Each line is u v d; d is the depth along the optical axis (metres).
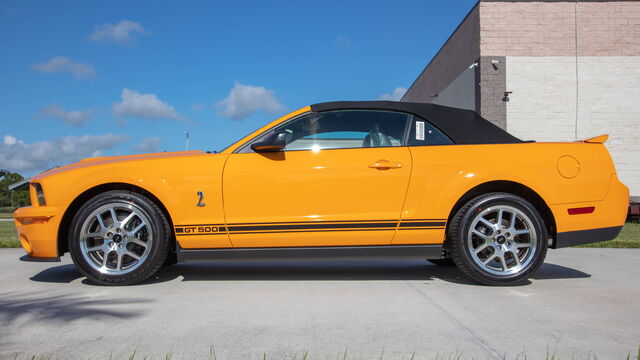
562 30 13.73
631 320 2.77
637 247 6.41
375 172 3.78
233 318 2.80
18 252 5.80
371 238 3.79
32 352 2.21
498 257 3.79
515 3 13.73
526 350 2.26
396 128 3.98
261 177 3.77
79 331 2.54
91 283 3.87
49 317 2.81
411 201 3.79
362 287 3.71
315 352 2.23
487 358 2.15
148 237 3.77
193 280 4.01
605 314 2.91
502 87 13.71
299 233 3.76
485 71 13.70
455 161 3.82
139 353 2.21
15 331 2.53
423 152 3.87
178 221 3.76
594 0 13.70
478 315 2.88
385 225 3.78
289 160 3.81
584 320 2.77
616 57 13.68
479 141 3.93
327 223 3.75
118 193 3.77
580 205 3.85
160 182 3.77
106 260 3.75
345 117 4.00
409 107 4.05
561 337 2.46
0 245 6.25
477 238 3.89
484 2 13.71
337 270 4.53
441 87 18.12
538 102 13.70
